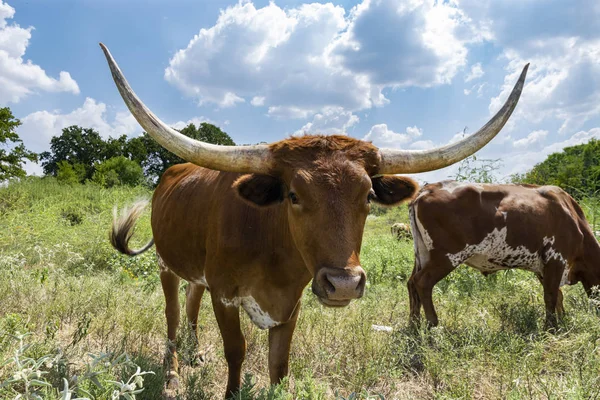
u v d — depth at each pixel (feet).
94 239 34.50
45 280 20.75
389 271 30.17
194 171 15.66
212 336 17.93
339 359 14.47
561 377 12.12
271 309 11.97
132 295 20.77
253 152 10.49
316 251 9.21
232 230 11.62
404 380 14.37
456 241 19.22
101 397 8.72
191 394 12.06
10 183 68.49
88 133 240.94
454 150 11.18
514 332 17.33
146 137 233.76
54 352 12.32
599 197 28.19
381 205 11.66
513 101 10.91
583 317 16.14
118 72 9.26
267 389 11.83
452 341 16.06
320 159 9.89
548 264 20.06
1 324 13.00
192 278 14.79
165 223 15.34
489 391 12.53
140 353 13.97
